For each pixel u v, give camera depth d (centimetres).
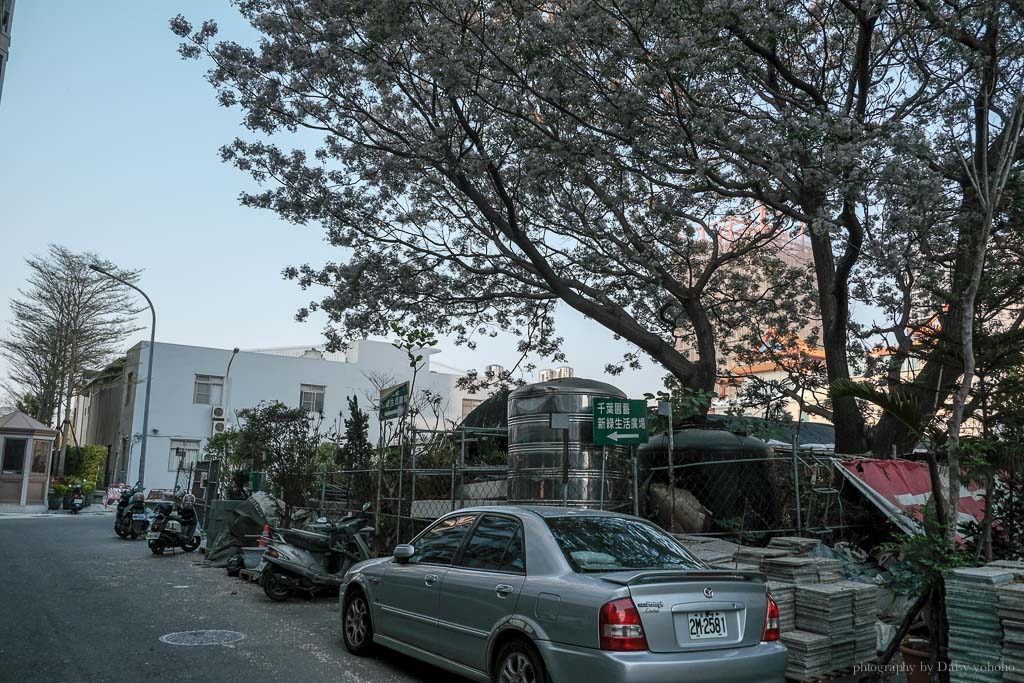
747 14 1015
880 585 746
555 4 1148
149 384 3191
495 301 1717
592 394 945
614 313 1390
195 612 893
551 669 459
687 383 1393
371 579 674
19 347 4569
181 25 1283
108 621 827
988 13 995
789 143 987
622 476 949
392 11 1088
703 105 1081
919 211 985
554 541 516
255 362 4284
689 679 432
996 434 652
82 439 5594
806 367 1638
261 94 1327
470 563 572
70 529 2231
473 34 1159
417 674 634
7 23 773
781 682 472
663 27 1028
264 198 1427
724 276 1809
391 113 1455
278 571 991
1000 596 475
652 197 1370
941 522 576
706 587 463
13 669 618
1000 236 953
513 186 1382
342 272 1491
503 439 1293
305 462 1498
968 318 588
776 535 948
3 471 3206
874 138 948
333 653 700
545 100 1136
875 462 923
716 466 954
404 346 1511
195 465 2489
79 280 4709
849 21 1162
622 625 431
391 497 1172
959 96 1098
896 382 912
